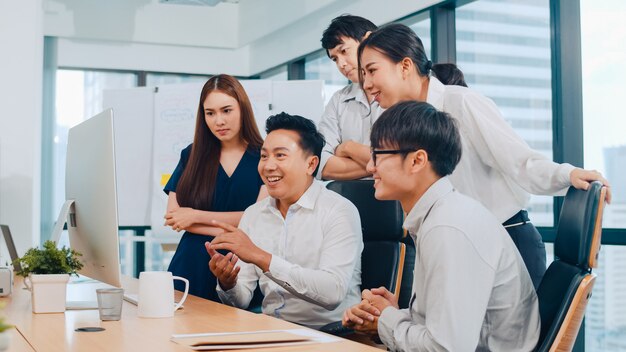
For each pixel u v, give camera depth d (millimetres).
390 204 2562
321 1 6152
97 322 1920
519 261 1771
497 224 1762
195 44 7629
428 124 1770
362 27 3371
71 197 2557
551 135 4195
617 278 3801
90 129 2346
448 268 1637
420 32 5301
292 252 2553
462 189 2584
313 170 2586
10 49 5098
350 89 3621
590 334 3979
